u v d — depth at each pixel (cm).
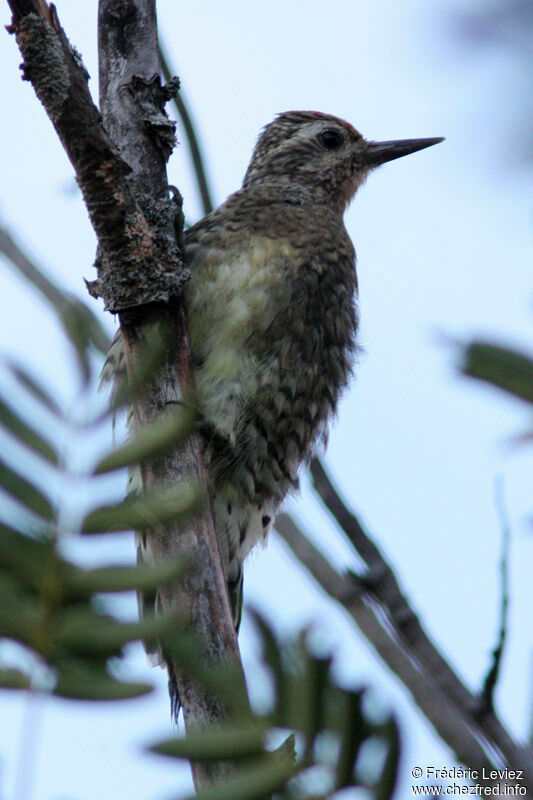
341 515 507
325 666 244
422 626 463
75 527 251
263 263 921
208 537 504
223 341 888
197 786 238
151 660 270
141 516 259
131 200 616
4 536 245
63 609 242
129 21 671
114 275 627
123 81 664
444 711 420
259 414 907
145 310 625
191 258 916
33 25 577
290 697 242
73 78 583
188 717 274
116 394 296
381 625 467
